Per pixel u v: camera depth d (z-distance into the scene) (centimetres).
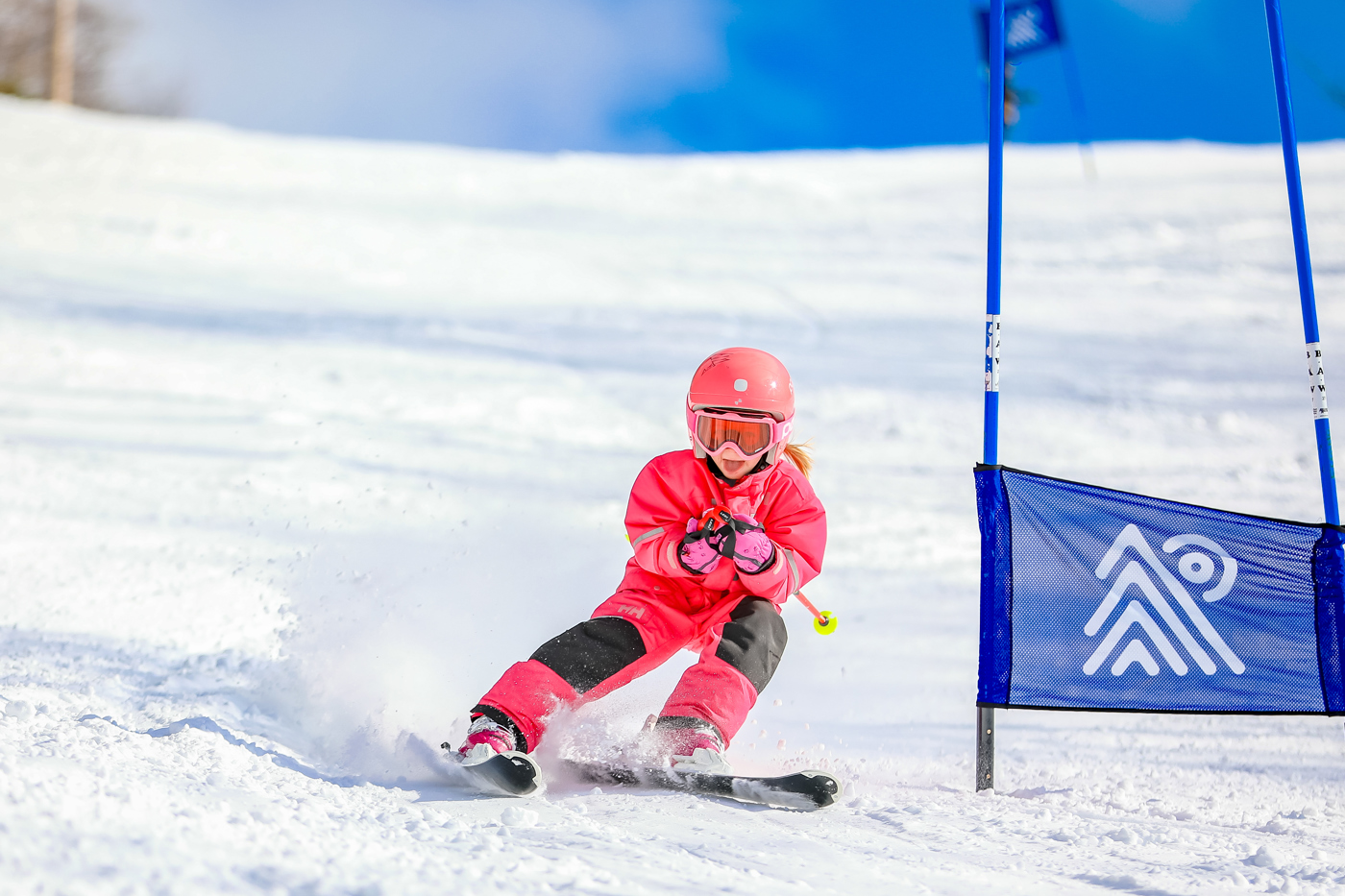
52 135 6862
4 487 1781
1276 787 820
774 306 4216
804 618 1388
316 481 1975
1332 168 6406
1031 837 662
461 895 458
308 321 3672
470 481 2072
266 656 983
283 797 612
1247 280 4391
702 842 612
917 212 5922
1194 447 2648
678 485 874
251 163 6719
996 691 818
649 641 834
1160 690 812
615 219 5797
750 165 7481
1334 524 796
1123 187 6222
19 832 438
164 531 1559
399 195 6172
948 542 1822
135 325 3412
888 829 673
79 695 824
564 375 3203
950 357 3553
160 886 417
